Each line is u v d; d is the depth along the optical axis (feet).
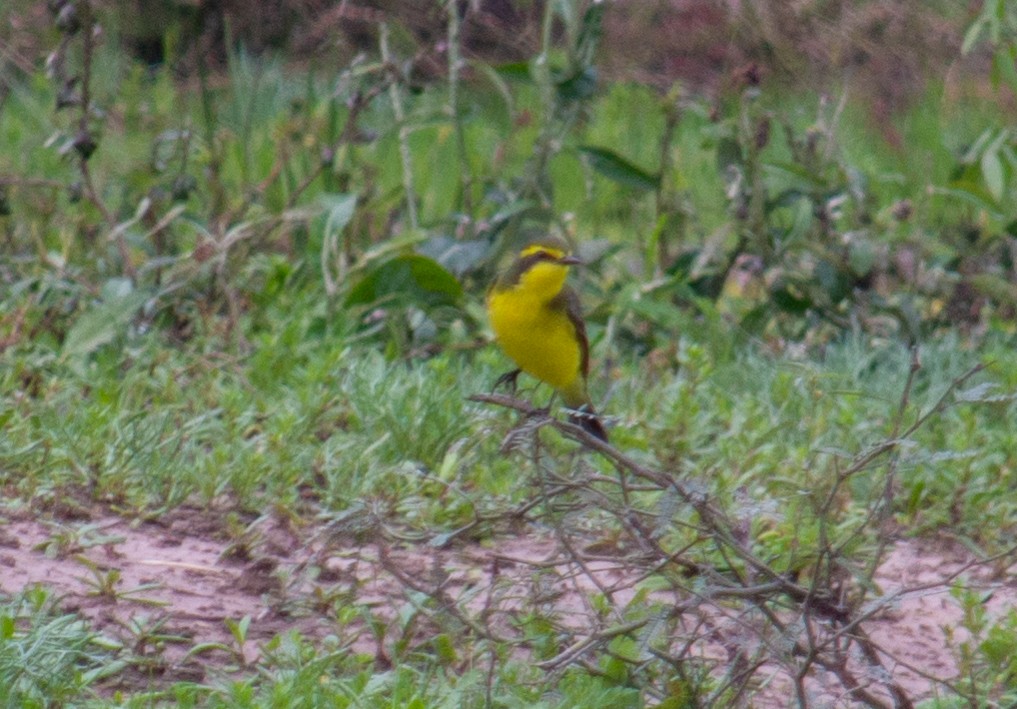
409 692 20.71
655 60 70.54
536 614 21.17
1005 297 47.11
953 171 52.80
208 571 26.50
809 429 34.14
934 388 38.06
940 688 23.29
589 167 48.57
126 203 48.65
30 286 42.16
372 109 62.34
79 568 25.88
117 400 33.45
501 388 35.76
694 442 33.65
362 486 29.73
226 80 62.39
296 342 38.65
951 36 71.05
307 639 23.84
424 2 57.06
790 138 49.01
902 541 31.12
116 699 20.35
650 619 19.60
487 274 44.19
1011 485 33.86
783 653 19.34
